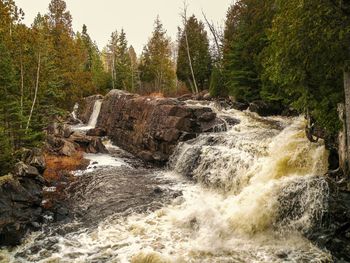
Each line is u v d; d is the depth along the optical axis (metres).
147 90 54.53
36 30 24.73
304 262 8.91
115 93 35.41
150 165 22.19
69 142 24.78
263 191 11.62
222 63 37.41
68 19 42.72
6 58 19.05
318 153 13.21
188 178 18.16
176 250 10.02
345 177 10.96
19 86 22.97
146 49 58.50
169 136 21.62
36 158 17.41
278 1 11.83
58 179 18.06
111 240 11.00
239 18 32.25
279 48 11.38
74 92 32.56
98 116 37.69
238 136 18.83
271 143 16.16
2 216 11.58
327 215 9.91
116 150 27.70
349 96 10.10
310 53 10.46
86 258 9.93
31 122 22.19
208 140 19.58
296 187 11.02
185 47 45.91
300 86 11.97
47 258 10.02
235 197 12.55
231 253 9.70
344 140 11.09
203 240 10.52
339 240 9.27
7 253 10.47
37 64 24.38
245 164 15.05
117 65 60.84
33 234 11.65
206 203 12.80
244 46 27.88
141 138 25.38
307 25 9.91
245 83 27.86
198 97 35.47
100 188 16.52
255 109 25.70
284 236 10.37
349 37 9.70
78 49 36.47
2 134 15.66
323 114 12.65
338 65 10.33
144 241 10.77
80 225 12.32
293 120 22.64
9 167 15.00
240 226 10.91
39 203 13.43
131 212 13.23
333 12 9.49
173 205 13.77
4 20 22.25
